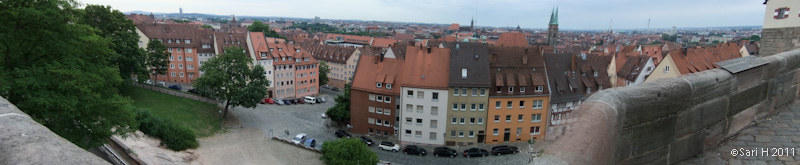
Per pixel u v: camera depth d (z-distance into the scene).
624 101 4.86
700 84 6.07
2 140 5.54
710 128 6.50
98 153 27.17
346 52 103.31
